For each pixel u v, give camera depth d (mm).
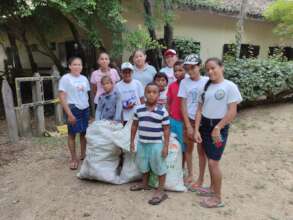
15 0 7395
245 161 5301
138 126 3910
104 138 4195
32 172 4773
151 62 9359
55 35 11289
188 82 4082
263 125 7562
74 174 4652
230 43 12266
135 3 9039
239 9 11008
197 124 3676
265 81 8602
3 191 4191
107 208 3695
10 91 6086
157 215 3545
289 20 11227
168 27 9195
